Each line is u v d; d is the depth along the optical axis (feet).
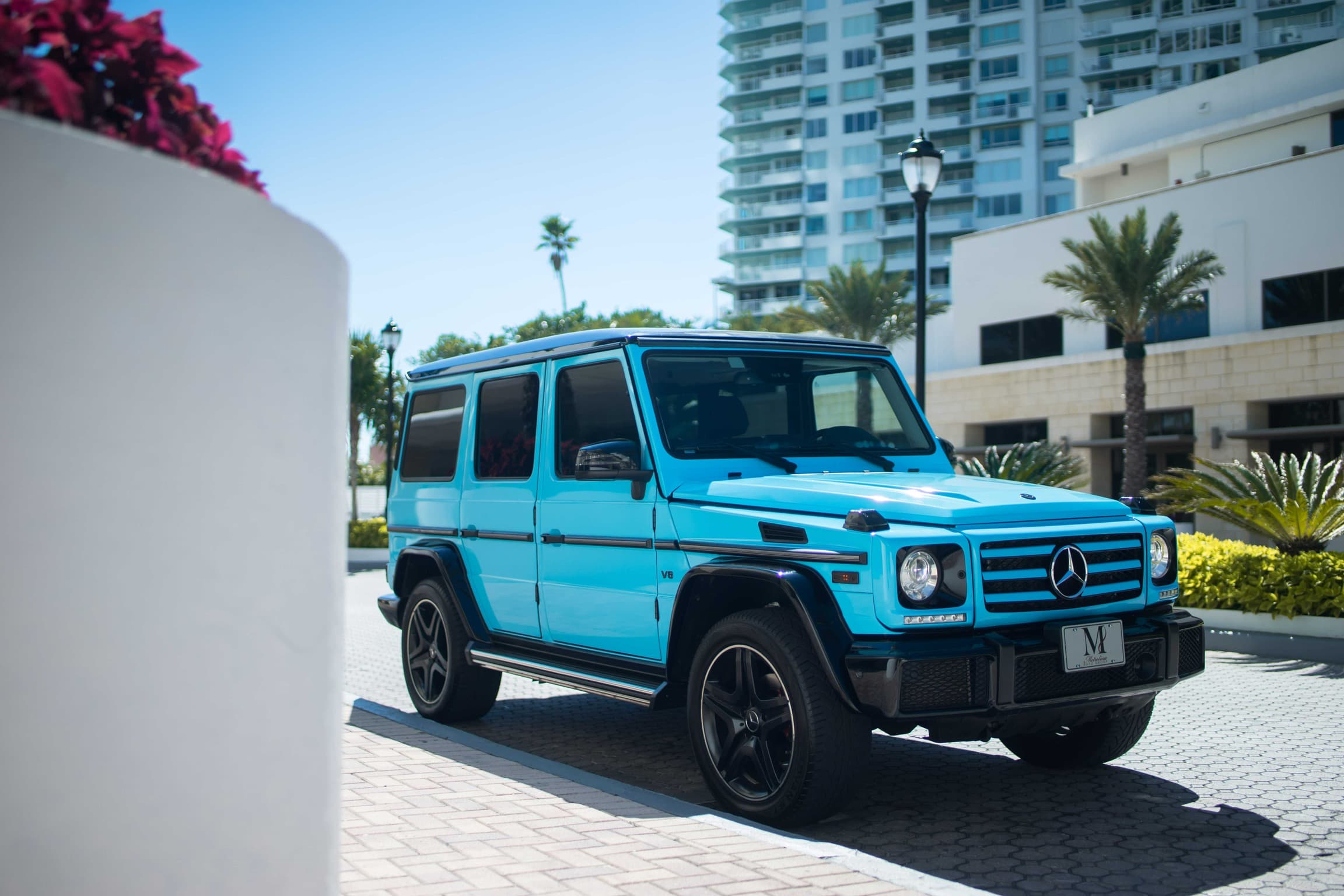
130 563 6.66
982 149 281.33
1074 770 18.98
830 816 14.73
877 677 13.60
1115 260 90.63
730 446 18.29
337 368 8.13
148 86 7.89
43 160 6.32
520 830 13.65
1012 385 113.09
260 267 7.32
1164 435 103.30
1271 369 92.99
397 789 15.89
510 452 21.59
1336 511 38.40
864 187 297.33
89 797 6.48
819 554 14.67
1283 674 30.35
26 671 6.28
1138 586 15.89
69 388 6.43
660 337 18.86
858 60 300.81
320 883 7.89
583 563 19.17
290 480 7.55
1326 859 14.05
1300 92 107.76
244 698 7.22
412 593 24.34
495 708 25.91
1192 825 15.65
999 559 14.55
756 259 314.76
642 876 11.88
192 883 6.91
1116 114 126.82
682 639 17.08
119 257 6.61
